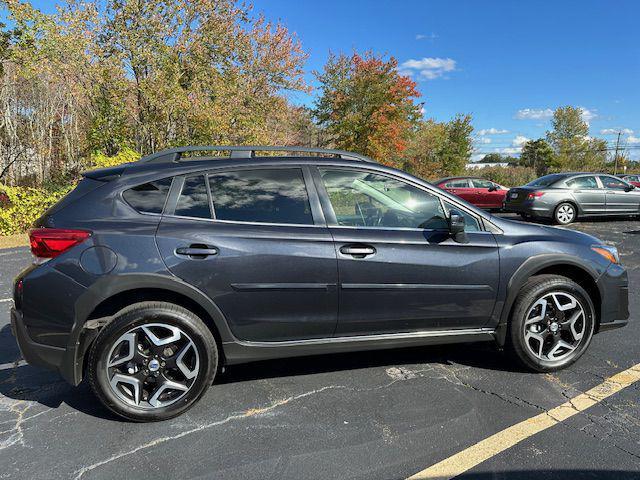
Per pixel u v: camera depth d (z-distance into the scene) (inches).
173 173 117.6
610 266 138.7
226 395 125.1
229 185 119.3
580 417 111.3
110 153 591.5
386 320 124.1
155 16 529.7
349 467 93.8
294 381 133.2
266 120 754.8
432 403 119.3
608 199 489.7
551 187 487.5
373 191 127.3
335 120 820.6
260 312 115.6
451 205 131.7
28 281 106.7
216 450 100.0
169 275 108.4
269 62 697.0
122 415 109.3
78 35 509.0
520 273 130.3
